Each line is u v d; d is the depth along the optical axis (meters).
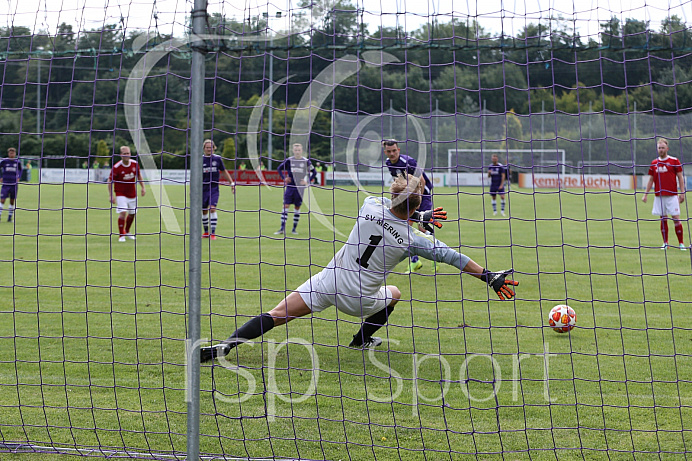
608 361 15.20
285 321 14.70
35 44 12.66
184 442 10.96
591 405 12.41
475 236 42.19
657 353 15.80
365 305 14.70
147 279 26.20
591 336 17.45
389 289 16.06
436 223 14.08
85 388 13.39
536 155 98.19
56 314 19.70
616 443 10.73
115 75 37.84
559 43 11.60
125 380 13.89
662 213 35.47
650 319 19.30
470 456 10.31
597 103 83.12
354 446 10.72
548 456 10.28
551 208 69.12
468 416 11.95
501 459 10.20
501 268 29.25
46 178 89.25
